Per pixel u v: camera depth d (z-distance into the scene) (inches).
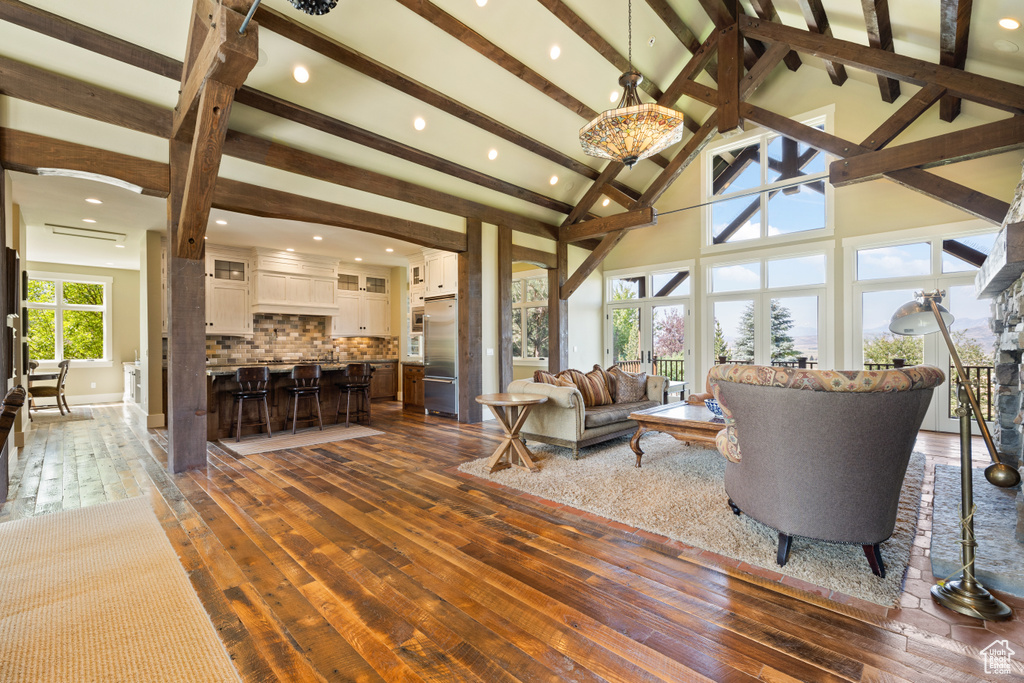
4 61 117.0
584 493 123.4
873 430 73.2
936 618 69.1
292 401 227.6
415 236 214.7
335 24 146.6
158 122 141.0
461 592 77.2
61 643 63.6
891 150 170.9
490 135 214.5
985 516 101.6
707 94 217.8
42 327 328.2
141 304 260.8
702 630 66.7
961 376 75.0
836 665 59.0
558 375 188.7
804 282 250.2
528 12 171.9
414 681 56.6
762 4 197.6
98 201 190.5
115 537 99.0
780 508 83.0
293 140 172.7
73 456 172.4
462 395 242.4
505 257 255.3
